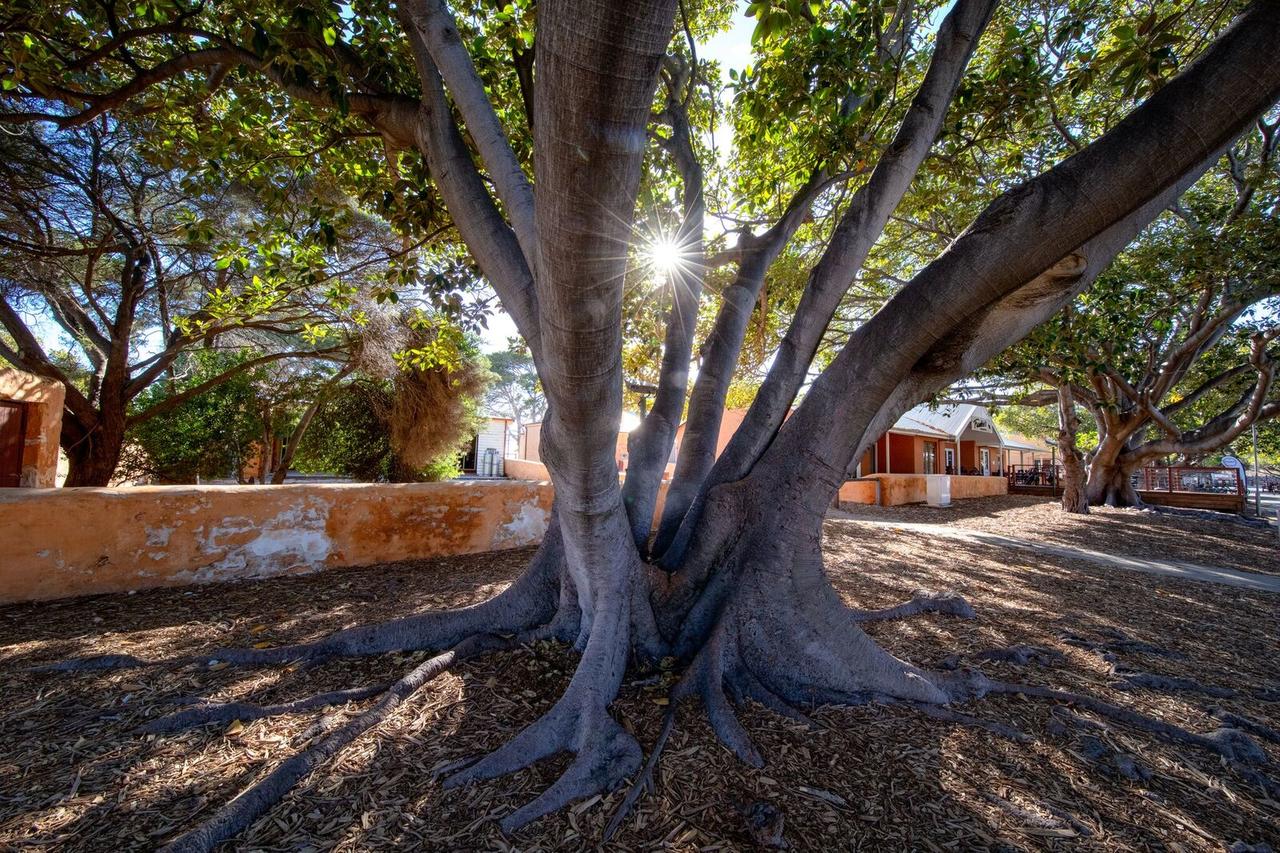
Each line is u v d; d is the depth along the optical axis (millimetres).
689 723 2535
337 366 14258
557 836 1882
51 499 4145
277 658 3178
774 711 2709
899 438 21562
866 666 2965
